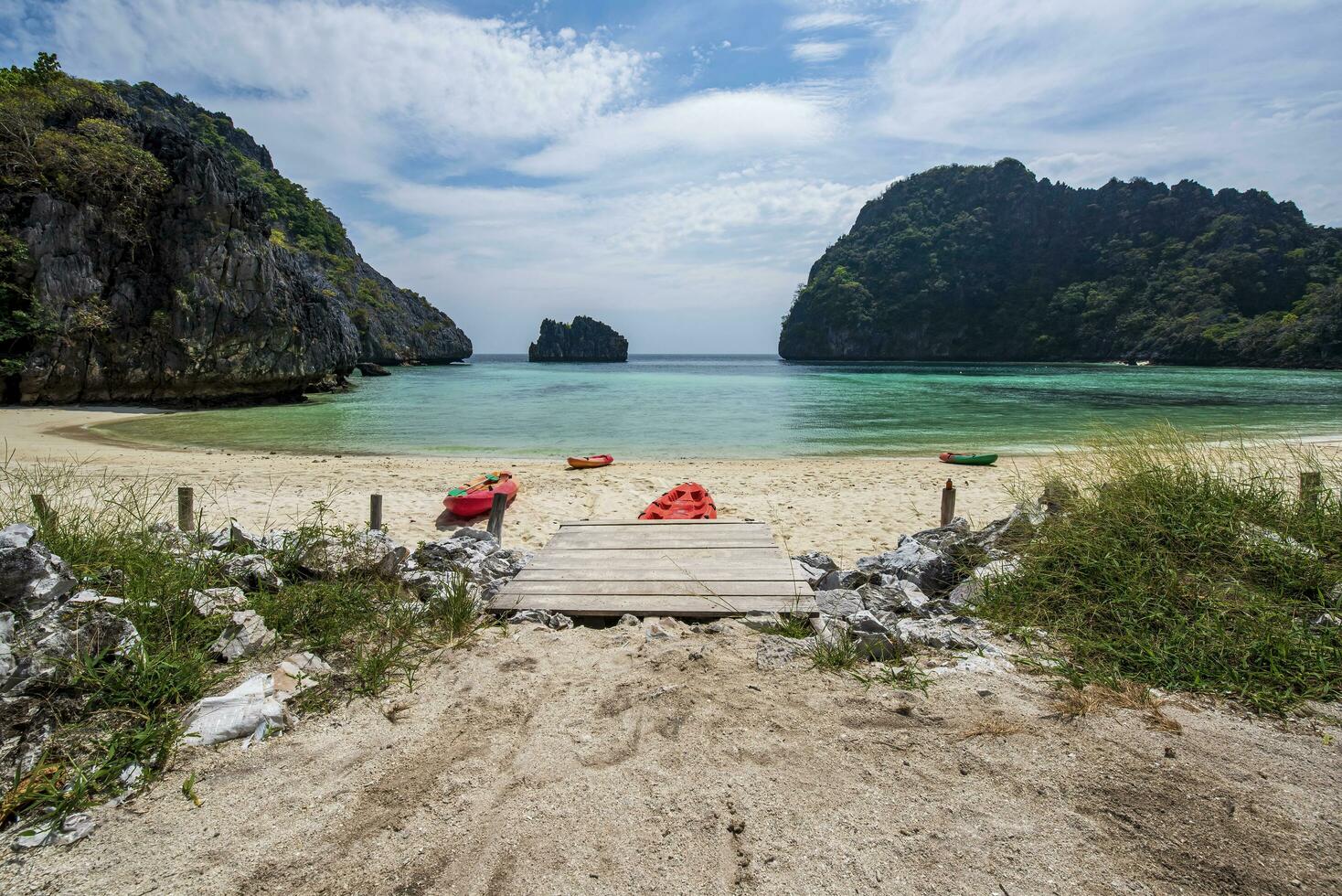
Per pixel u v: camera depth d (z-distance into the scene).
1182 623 3.75
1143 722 3.03
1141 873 2.17
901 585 5.11
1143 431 6.38
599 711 3.22
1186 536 4.50
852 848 2.29
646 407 31.30
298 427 22.45
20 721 2.79
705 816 2.46
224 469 13.40
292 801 2.55
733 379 58.12
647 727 3.07
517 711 3.22
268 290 30.44
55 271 26.34
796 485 12.16
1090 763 2.73
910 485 12.20
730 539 6.72
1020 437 20.39
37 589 3.26
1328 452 12.87
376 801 2.55
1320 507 4.94
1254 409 29.53
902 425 23.73
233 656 3.62
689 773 2.72
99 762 2.71
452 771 2.74
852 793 2.58
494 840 2.34
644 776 2.71
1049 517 5.20
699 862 2.24
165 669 3.25
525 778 2.69
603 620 4.94
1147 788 2.57
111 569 4.11
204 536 5.39
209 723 2.95
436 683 3.55
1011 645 3.92
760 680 3.52
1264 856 2.22
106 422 22.77
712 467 14.56
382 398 36.66
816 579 5.58
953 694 3.31
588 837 2.36
